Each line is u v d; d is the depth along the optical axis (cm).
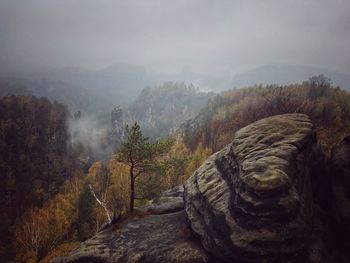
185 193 2645
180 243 2186
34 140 15850
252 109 14975
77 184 10031
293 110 11206
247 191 1877
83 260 2170
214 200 2139
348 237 1883
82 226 5712
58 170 14975
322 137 9650
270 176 1847
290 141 2161
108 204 4756
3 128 14788
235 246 1784
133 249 2198
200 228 2136
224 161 2473
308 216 1895
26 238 5703
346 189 1975
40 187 12694
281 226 1762
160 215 2741
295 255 1742
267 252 1728
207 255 2012
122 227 2553
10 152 13950
